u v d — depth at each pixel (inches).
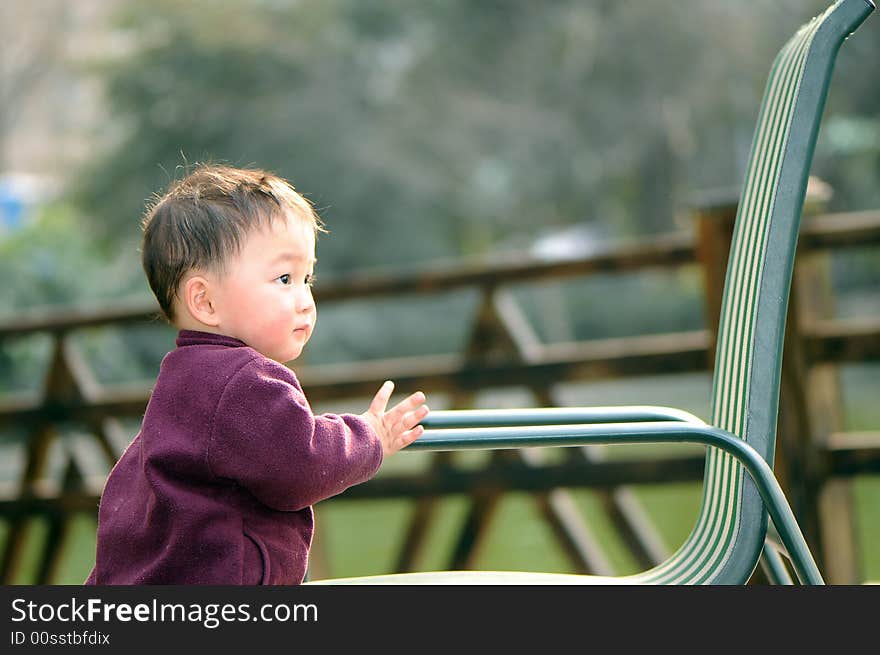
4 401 548.7
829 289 432.5
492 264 482.3
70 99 2642.7
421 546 492.4
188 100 2412.6
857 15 228.8
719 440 207.2
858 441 394.3
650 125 2401.6
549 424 229.6
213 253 208.8
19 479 552.7
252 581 193.8
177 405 198.5
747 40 2278.5
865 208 2213.3
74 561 690.2
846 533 406.6
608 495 467.2
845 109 2169.0
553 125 2444.6
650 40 2321.6
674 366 454.6
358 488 494.3
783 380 388.2
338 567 624.7
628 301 2295.8
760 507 217.0
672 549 583.5
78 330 536.1
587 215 2564.0
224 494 196.2
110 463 538.3
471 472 480.1
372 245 2500.0
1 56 2522.1
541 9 2385.6
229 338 208.7
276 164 2452.0
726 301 244.5
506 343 482.0
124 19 2466.8
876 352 399.5
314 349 2182.6
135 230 2397.9
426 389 491.5
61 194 2507.4
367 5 2453.2
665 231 2475.4
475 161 2493.8
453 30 2433.6
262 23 2437.3
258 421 194.2
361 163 2447.1
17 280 1695.4
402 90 2469.2
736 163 2433.6
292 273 215.3
